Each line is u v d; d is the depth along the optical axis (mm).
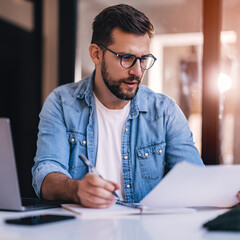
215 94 2867
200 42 3305
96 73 1696
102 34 1590
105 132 1707
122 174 1674
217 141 2867
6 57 3521
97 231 890
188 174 1070
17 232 875
